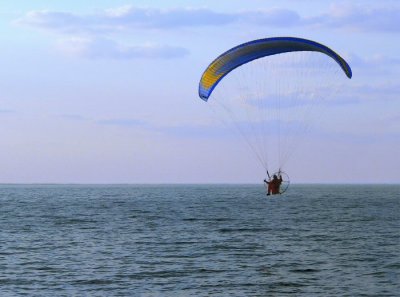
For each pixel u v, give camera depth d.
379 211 175.75
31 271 65.25
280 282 59.19
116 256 76.06
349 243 90.00
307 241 92.75
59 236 99.94
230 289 56.09
